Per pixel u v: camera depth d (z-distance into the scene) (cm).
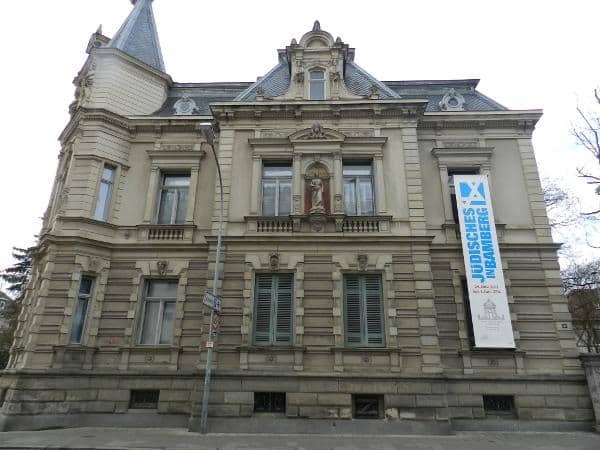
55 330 1426
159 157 1772
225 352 1358
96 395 1422
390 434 1228
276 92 1803
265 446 1040
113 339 1502
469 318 1517
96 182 1655
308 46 1797
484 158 1709
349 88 1789
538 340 1464
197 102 2044
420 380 1287
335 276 1429
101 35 1988
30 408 1303
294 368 1323
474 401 1383
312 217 1491
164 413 1405
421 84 2045
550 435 1253
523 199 1658
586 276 2598
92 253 1566
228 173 1603
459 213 1548
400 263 1434
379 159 1591
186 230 1652
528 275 1548
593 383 1356
